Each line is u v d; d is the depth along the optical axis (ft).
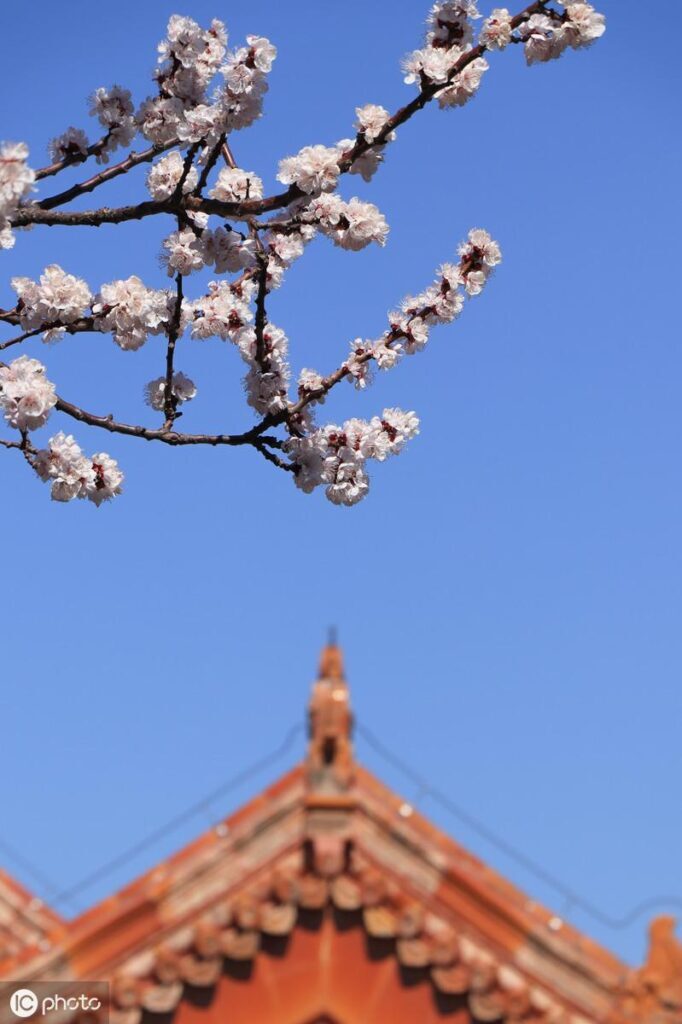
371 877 61.16
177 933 61.11
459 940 61.41
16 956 60.49
